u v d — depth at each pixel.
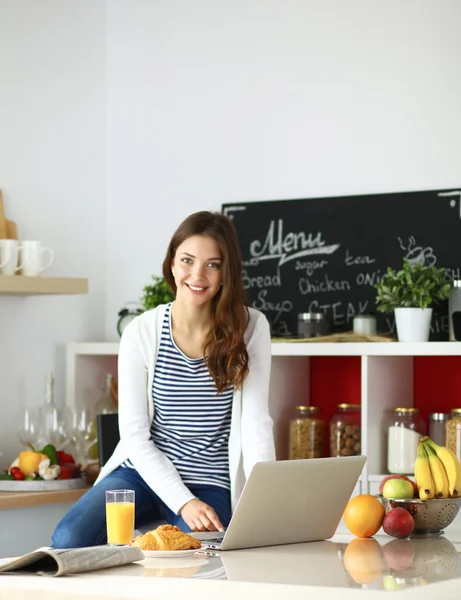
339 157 3.91
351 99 3.89
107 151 4.37
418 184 3.76
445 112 3.72
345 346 3.54
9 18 4.03
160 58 4.27
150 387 2.82
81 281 3.86
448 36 3.72
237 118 4.11
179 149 4.22
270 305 4.03
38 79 4.12
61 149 4.19
